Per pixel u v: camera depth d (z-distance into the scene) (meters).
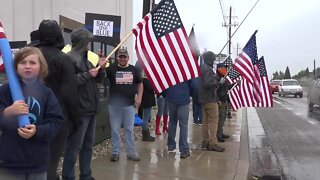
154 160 7.48
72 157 5.18
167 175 6.44
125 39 5.88
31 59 3.36
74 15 10.77
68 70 4.34
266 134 12.94
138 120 10.95
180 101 7.66
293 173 7.62
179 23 6.34
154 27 6.26
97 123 8.35
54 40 4.37
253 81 10.53
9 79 3.27
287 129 14.28
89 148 5.60
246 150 8.90
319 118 18.23
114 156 7.24
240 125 14.26
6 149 3.26
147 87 9.39
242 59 10.32
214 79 8.43
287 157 9.16
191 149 8.79
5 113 3.17
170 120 8.16
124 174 6.38
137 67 7.02
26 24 8.91
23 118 3.20
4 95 3.35
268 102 10.87
